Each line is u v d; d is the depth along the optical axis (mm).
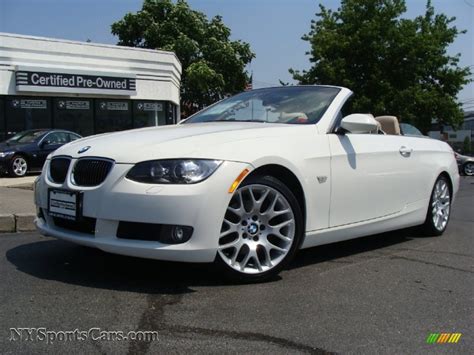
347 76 27875
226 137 3740
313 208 4121
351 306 3412
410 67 28094
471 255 4953
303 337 2887
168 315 3141
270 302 3426
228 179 3506
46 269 4070
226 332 2914
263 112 4711
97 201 3504
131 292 3537
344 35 28562
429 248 5242
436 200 5844
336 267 4387
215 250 3494
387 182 4898
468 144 52656
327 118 4449
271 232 3867
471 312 3369
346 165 4402
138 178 3426
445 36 29562
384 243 5453
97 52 20078
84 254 4535
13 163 13344
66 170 3814
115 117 20875
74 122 19844
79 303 3314
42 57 18781
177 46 32750
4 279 3805
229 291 3609
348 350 2744
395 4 28953
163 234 3393
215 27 35344
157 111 22016
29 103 18703
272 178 3834
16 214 5930
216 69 34219
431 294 3719
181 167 3424
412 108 27828
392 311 3346
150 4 34312
